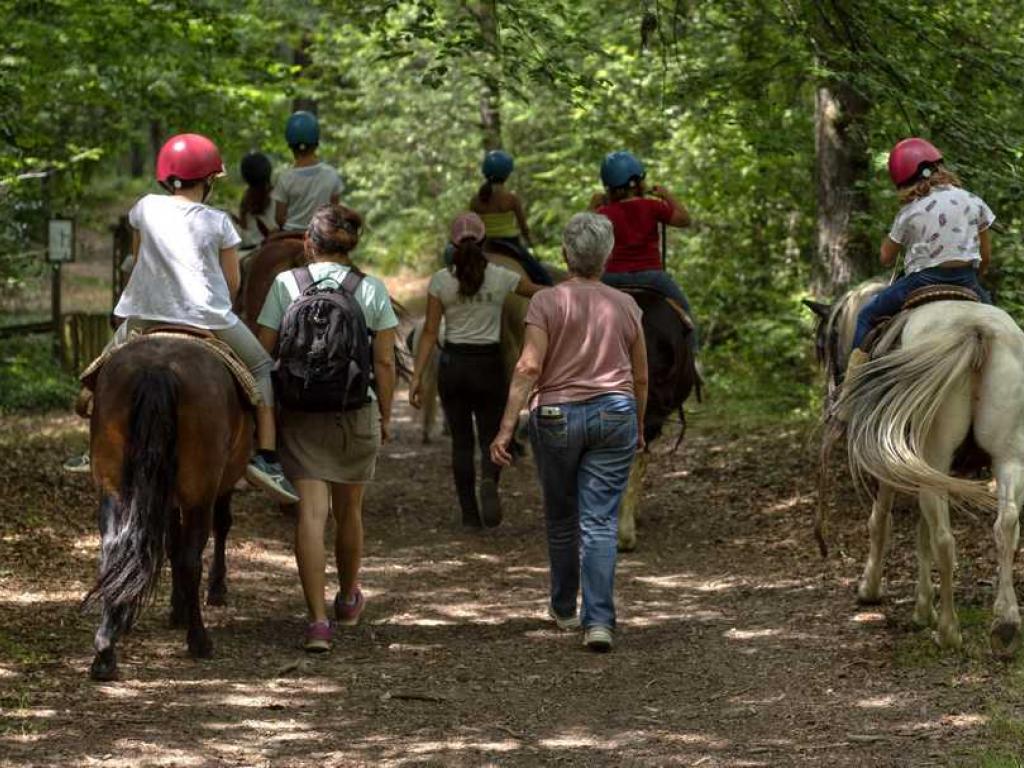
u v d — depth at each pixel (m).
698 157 20.72
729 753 7.15
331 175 13.95
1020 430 8.20
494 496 13.32
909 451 8.06
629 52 21.06
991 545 11.28
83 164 23.53
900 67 12.77
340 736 7.45
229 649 9.14
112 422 7.95
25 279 22.66
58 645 8.94
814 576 11.10
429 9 14.93
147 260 8.67
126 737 7.27
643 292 12.01
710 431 17.78
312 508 9.16
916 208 9.05
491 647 9.41
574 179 24.48
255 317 12.49
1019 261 12.01
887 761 6.87
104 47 19.73
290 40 29.95
